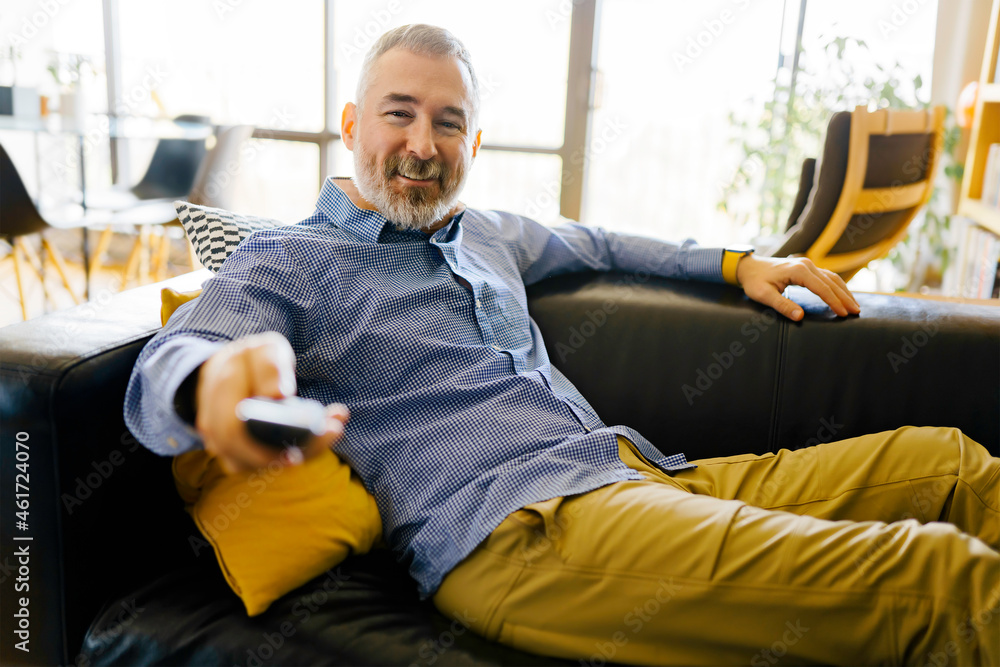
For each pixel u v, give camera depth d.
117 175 4.07
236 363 0.72
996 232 2.62
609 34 3.74
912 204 2.63
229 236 1.28
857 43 3.68
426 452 1.05
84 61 4.15
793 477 1.13
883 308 1.32
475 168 4.03
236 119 4.18
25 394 0.88
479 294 1.23
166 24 4.11
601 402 1.36
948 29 3.63
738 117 3.83
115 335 1.02
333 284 1.10
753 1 3.69
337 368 1.09
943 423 1.25
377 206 1.22
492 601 0.90
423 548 0.98
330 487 0.97
